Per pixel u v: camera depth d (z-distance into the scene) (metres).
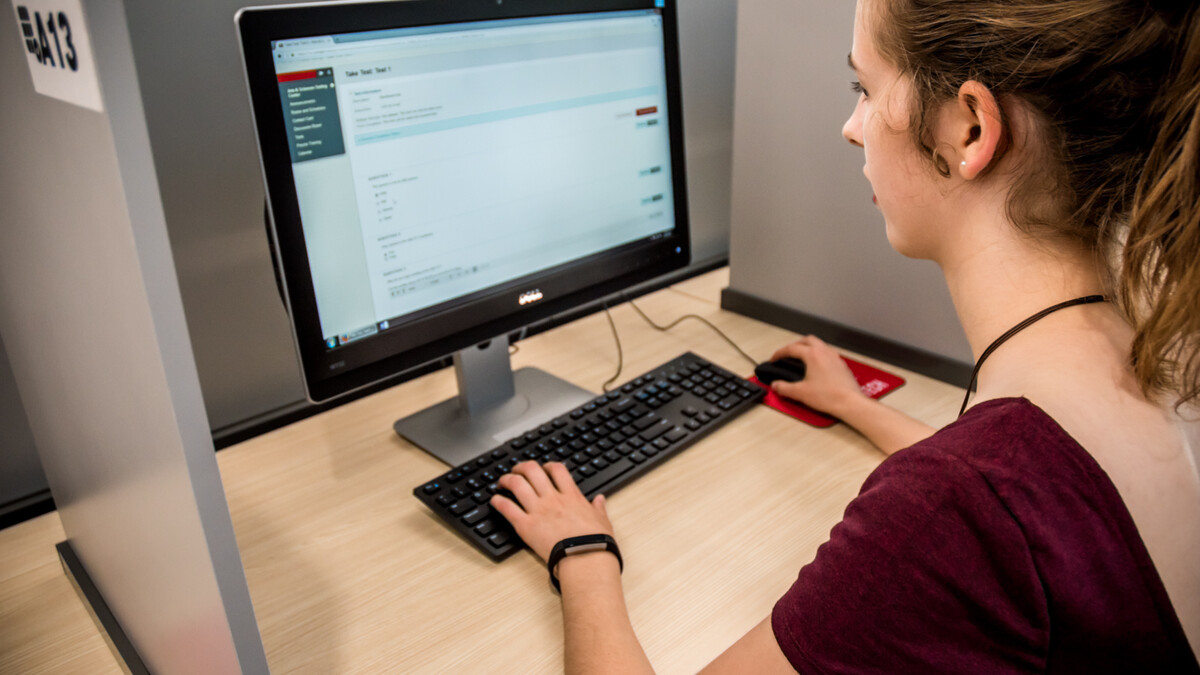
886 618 0.45
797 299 1.18
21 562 0.78
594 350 1.15
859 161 1.04
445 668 0.62
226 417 0.98
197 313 0.92
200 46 0.84
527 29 0.84
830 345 1.15
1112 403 0.44
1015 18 0.45
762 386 1.00
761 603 0.67
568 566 0.67
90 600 0.71
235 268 0.94
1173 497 0.44
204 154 0.88
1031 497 0.42
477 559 0.74
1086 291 0.48
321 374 0.77
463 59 0.80
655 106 0.99
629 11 0.92
